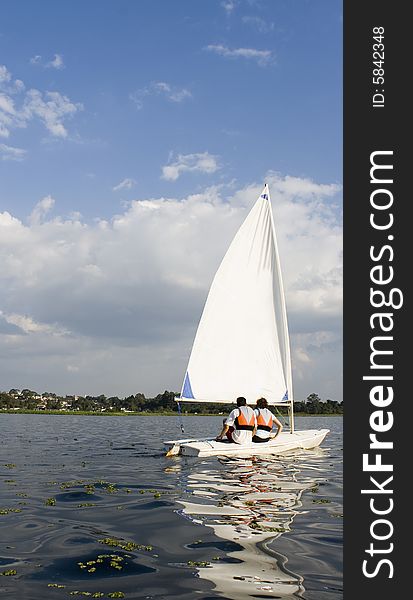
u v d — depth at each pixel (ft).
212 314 68.39
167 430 129.39
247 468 50.31
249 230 70.38
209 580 20.56
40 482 42.83
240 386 68.90
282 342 70.64
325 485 41.14
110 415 334.24
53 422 181.68
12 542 25.49
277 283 70.90
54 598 18.76
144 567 22.00
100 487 40.34
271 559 23.07
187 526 28.40
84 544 25.11
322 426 163.63
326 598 19.02
